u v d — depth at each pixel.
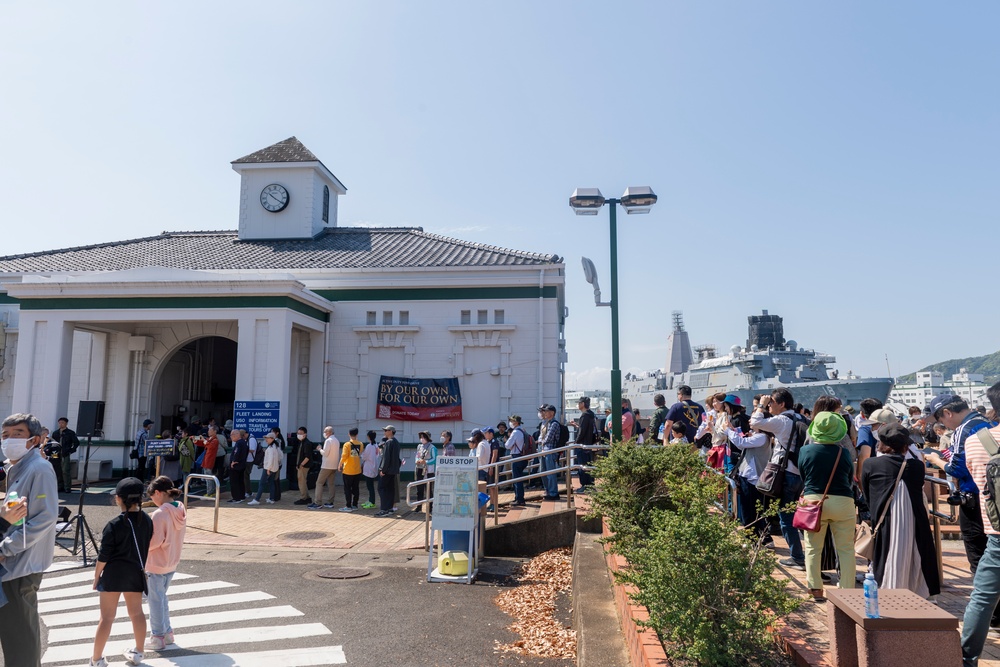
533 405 19.98
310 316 19.70
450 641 6.77
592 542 9.72
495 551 11.03
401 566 10.13
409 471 19.89
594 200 12.77
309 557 10.70
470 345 20.41
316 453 18.58
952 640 3.64
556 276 20.47
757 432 7.62
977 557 5.56
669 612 4.19
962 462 5.64
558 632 6.97
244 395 17.70
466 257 21.66
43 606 8.15
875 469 5.36
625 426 14.38
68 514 11.15
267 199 25.23
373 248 23.55
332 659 6.24
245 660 6.21
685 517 4.62
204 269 21.80
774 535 8.53
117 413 20.81
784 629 5.05
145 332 21.30
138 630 6.08
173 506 6.74
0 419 21.08
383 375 20.55
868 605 3.72
